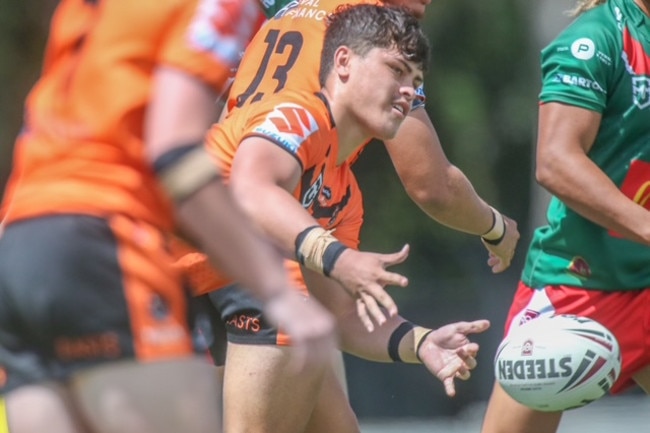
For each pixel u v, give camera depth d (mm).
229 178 15922
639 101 18719
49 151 11914
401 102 16844
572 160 18281
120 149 11719
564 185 18297
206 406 11727
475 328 16250
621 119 18781
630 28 18766
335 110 16766
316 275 17000
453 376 16109
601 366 18078
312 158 16469
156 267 11695
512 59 83812
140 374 11539
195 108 11250
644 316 19359
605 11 18891
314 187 16953
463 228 20484
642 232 17891
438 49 82812
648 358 19516
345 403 18641
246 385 17094
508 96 83812
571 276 19547
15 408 11828
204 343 12281
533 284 20078
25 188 11977
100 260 11547
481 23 83000
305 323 11141
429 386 48094
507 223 20797
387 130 16859
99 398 11547
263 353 17062
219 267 11320
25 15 60812
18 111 62312
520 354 18297
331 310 17031
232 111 17344
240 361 17188
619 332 19391
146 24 11703
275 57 17484
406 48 16719
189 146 11086
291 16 17906
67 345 11578
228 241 11156
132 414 11492
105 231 11602
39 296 11539
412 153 19625
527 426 19469
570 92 18469
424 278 79062
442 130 82125
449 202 19969
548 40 79625
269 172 15633
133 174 11734
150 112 11367
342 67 16781
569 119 18453
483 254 79000
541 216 75500
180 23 11547
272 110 16266
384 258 14531
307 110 16359
